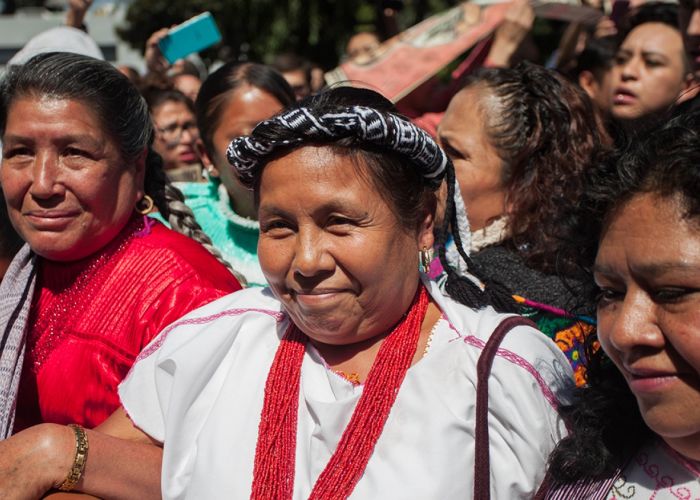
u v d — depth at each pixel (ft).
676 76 11.93
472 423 5.09
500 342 5.26
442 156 5.43
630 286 4.41
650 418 4.44
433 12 30.45
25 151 7.00
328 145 5.09
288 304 5.39
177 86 16.94
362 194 5.11
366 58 13.69
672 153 4.29
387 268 5.23
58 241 7.04
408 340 5.43
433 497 4.90
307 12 30.42
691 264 4.13
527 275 7.61
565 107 8.39
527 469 5.04
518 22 13.80
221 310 6.02
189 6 31.24
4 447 5.59
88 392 7.10
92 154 6.97
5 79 7.06
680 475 4.87
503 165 8.41
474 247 8.39
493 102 8.51
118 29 32.86
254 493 5.17
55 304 7.39
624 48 12.19
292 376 5.51
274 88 10.16
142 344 7.07
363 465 5.11
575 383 5.57
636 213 4.37
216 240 10.09
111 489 5.68
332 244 5.13
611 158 4.71
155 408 5.83
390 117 5.10
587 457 4.98
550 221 7.66
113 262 7.36
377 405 5.22
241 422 5.45
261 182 5.27
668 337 4.27
